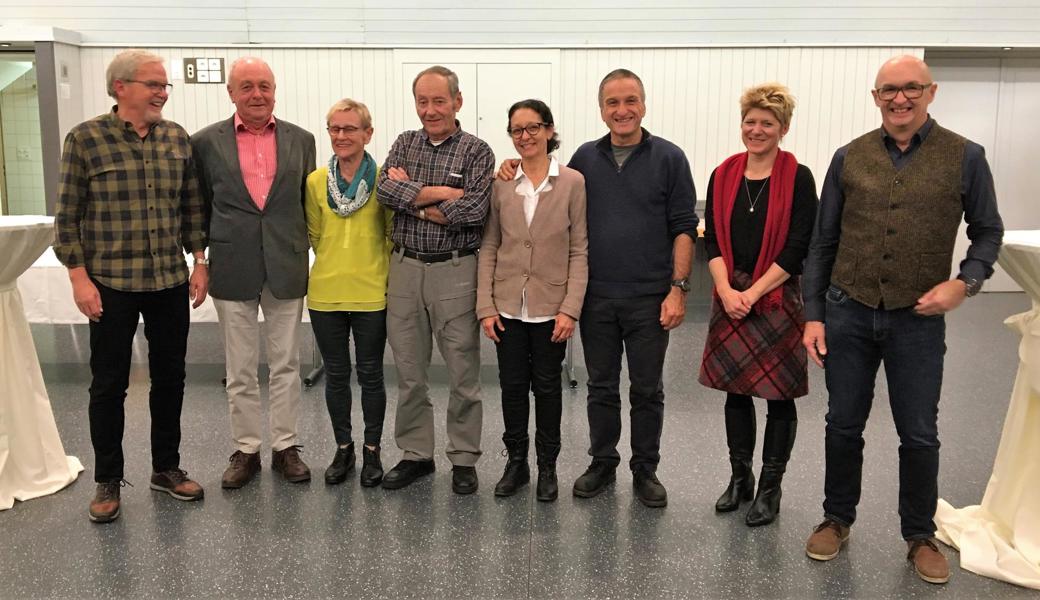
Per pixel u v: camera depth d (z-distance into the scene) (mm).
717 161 6902
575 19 6793
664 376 4711
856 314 2367
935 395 2338
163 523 2732
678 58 6770
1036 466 2488
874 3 6754
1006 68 7250
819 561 2492
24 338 2992
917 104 2182
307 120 6883
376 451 3086
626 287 2777
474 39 6824
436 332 2906
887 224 2266
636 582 2365
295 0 6777
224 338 3004
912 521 2432
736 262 2668
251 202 2879
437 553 2529
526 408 2957
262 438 3594
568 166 2914
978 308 6793
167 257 2730
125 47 6805
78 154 2596
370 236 2918
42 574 2396
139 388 4453
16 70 6852
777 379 2625
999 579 2389
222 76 6797
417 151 2822
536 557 2510
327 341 2980
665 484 3090
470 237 2834
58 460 3076
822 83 6801
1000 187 7469
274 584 2344
